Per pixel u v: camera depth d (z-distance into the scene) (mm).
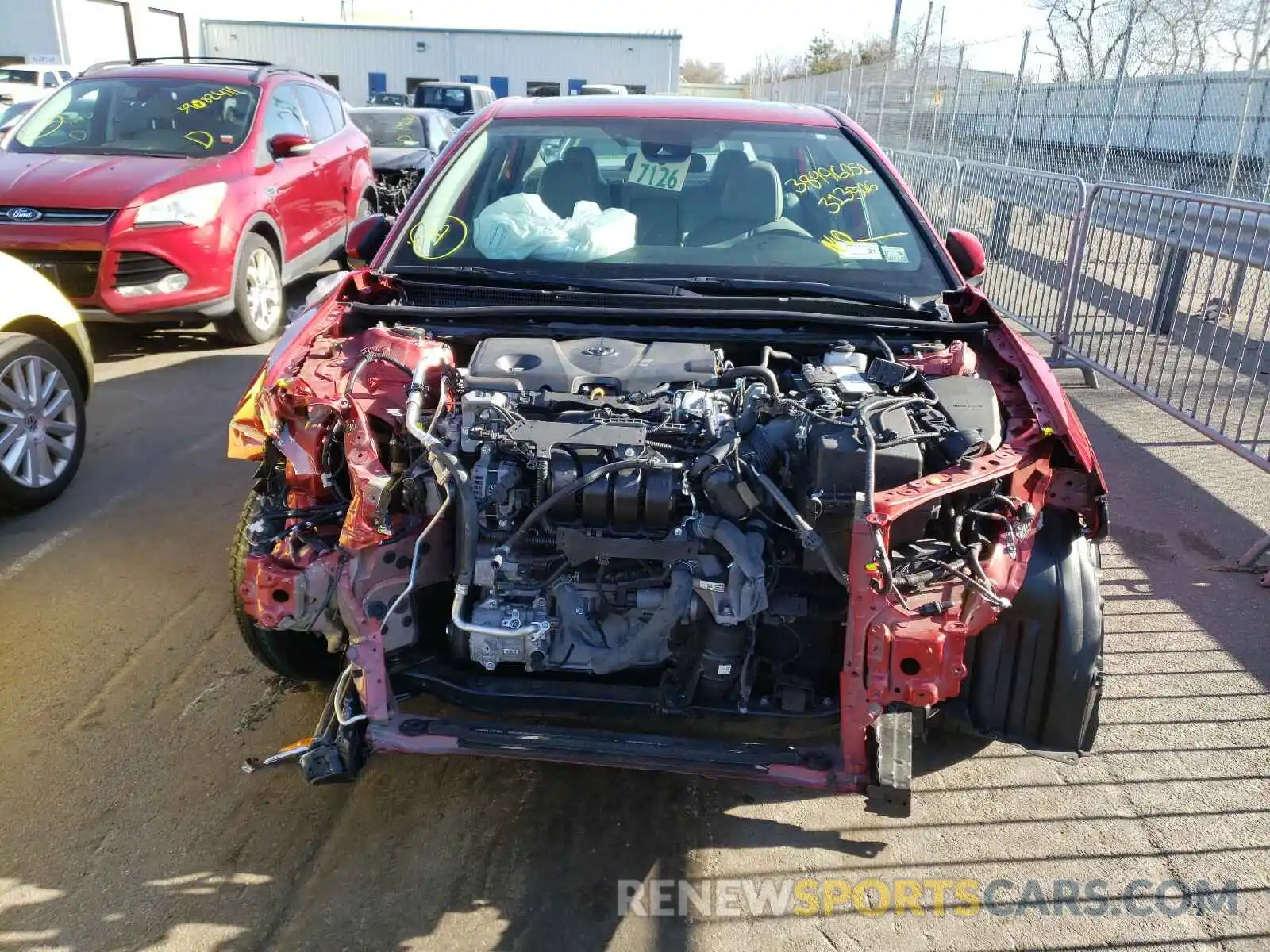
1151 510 5066
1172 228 5953
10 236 6211
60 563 4180
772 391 2646
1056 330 7344
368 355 2783
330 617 2529
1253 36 9734
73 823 2766
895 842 2814
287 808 2854
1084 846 2822
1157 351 7082
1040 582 2672
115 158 7062
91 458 5301
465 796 2932
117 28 29141
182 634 3695
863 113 20203
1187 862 2773
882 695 2289
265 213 7539
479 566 2453
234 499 4859
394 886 2594
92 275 6336
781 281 3455
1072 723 2756
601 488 2375
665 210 3779
